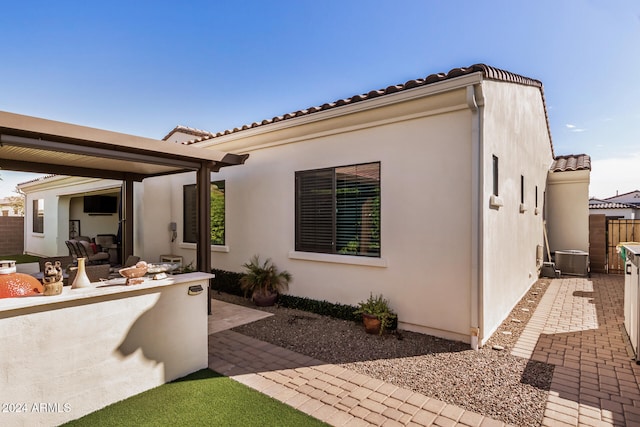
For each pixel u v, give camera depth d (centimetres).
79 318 356
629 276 575
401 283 640
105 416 357
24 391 320
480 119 551
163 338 427
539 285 1045
